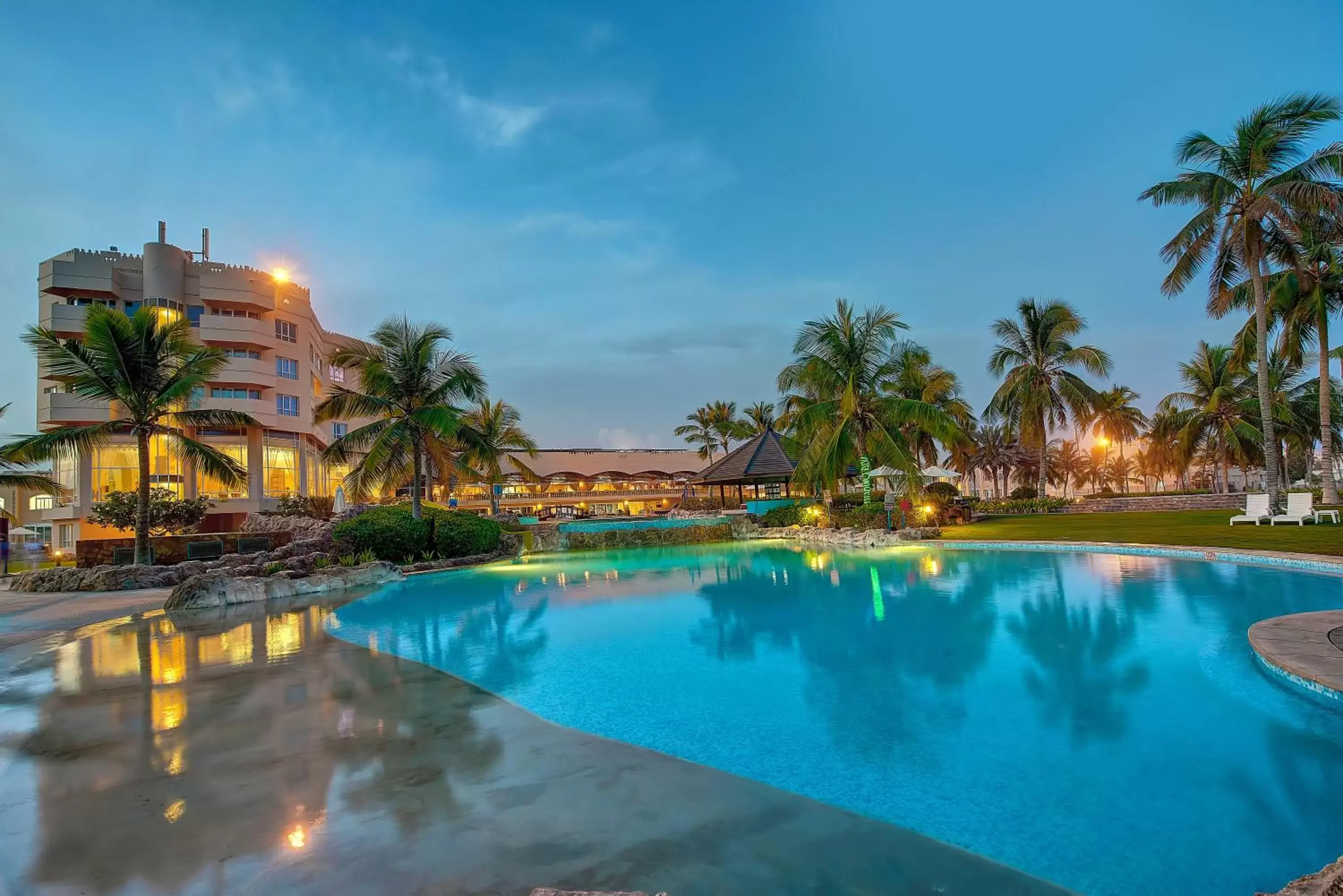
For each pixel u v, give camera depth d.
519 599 13.94
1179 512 31.73
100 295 36.81
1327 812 3.94
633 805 4.18
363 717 6.08
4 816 4.11
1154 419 45.78
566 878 3.32
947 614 9.98
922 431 39.28
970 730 5.34
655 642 9.04
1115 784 4.36
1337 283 24.84
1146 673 6.62
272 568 16.88
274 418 38.69
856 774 4.62
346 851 3.62
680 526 31.41
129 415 35.50
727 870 3.41
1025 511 36.84
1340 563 12.08
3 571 21.72
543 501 60.12
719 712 6.02
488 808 4.14
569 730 5.65
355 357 24.47
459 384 24.52
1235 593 10.67
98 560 21.75
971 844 3.69
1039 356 36.03
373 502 39.97
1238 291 25.92
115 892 3.25
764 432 37.34
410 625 11.11
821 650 8.15
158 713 6.27
